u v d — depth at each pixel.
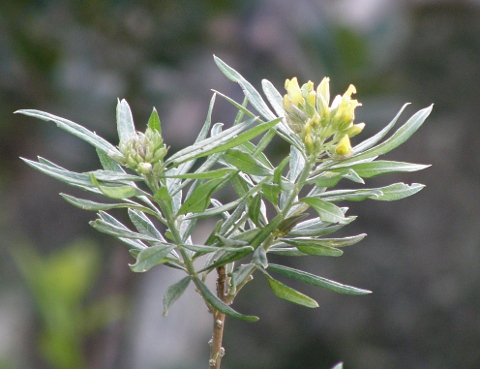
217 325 1.41
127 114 1.35
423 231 5.93
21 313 4.50
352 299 5.99
